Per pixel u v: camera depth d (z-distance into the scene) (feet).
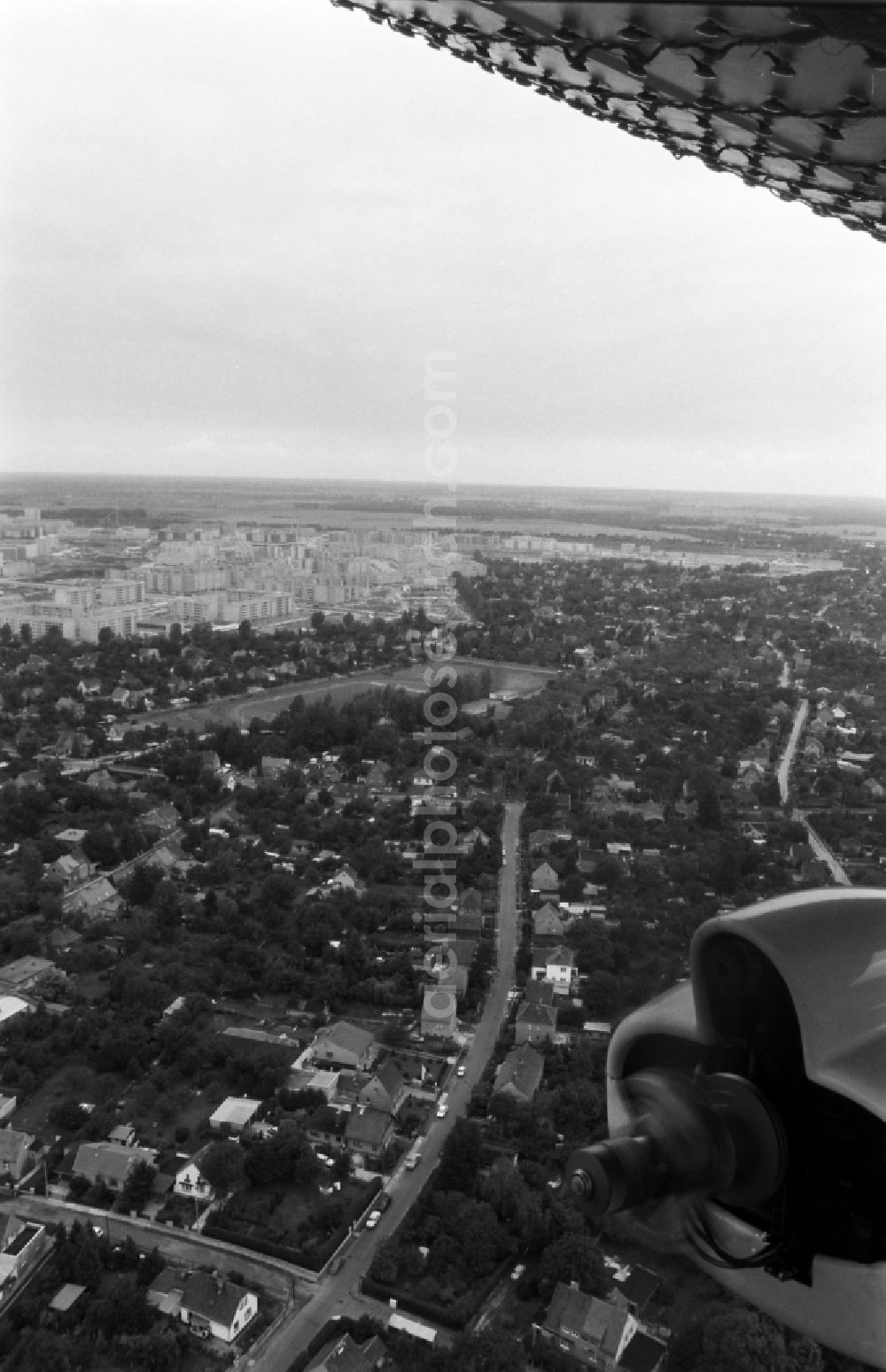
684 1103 5.82
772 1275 6.13
